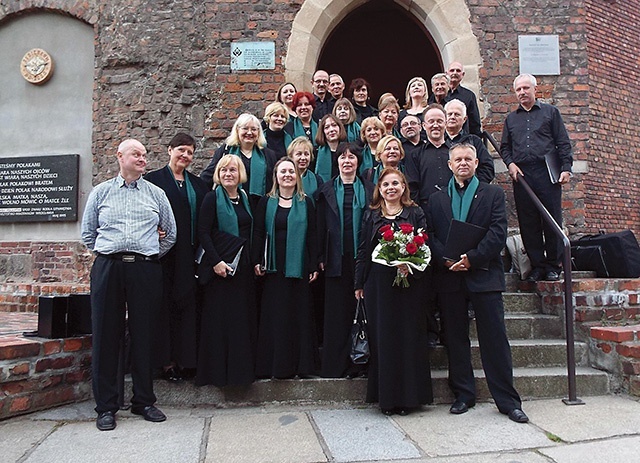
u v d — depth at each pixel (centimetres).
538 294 460
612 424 308
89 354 371
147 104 615
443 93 501
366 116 516
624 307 411
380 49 1054
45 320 360
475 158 357
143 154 329
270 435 298
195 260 363
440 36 621
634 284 425
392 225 346
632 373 362
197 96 611
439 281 352
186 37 616
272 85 609
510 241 505
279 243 370
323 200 388
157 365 349
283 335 362
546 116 474
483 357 339
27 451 273
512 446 279
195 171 601
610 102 642
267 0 616
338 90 516
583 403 349
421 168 424
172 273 361
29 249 646
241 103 607
